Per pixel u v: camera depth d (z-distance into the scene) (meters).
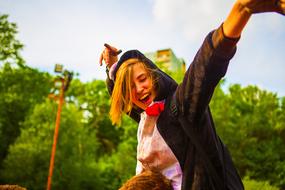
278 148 25.55
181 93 1.50
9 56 25.92
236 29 1.25
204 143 1.50
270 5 1.11
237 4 1.19
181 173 1.63
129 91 1.78
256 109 30.86
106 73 2.24
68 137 29.92
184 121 1.52
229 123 26.14
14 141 31.97
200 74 1.38
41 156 27.83
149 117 1.71
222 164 1.53
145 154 1.72
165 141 1.64
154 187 1.53
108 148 42.00
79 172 28.67
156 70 1.81
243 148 24.86
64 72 23.36
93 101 44.91
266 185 7.60
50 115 30.02
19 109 32.69
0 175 27.92
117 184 30.11
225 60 1.34
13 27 25.59
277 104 31.91
